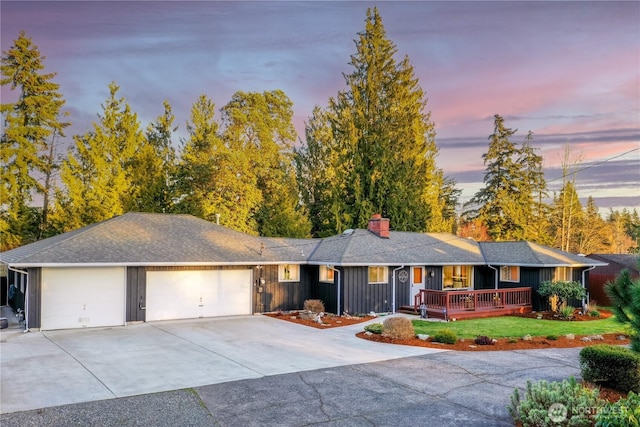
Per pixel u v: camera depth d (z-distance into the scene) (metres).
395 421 7.92
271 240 24.67
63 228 33.34
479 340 14.51
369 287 21.88
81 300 17.42
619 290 7.33
